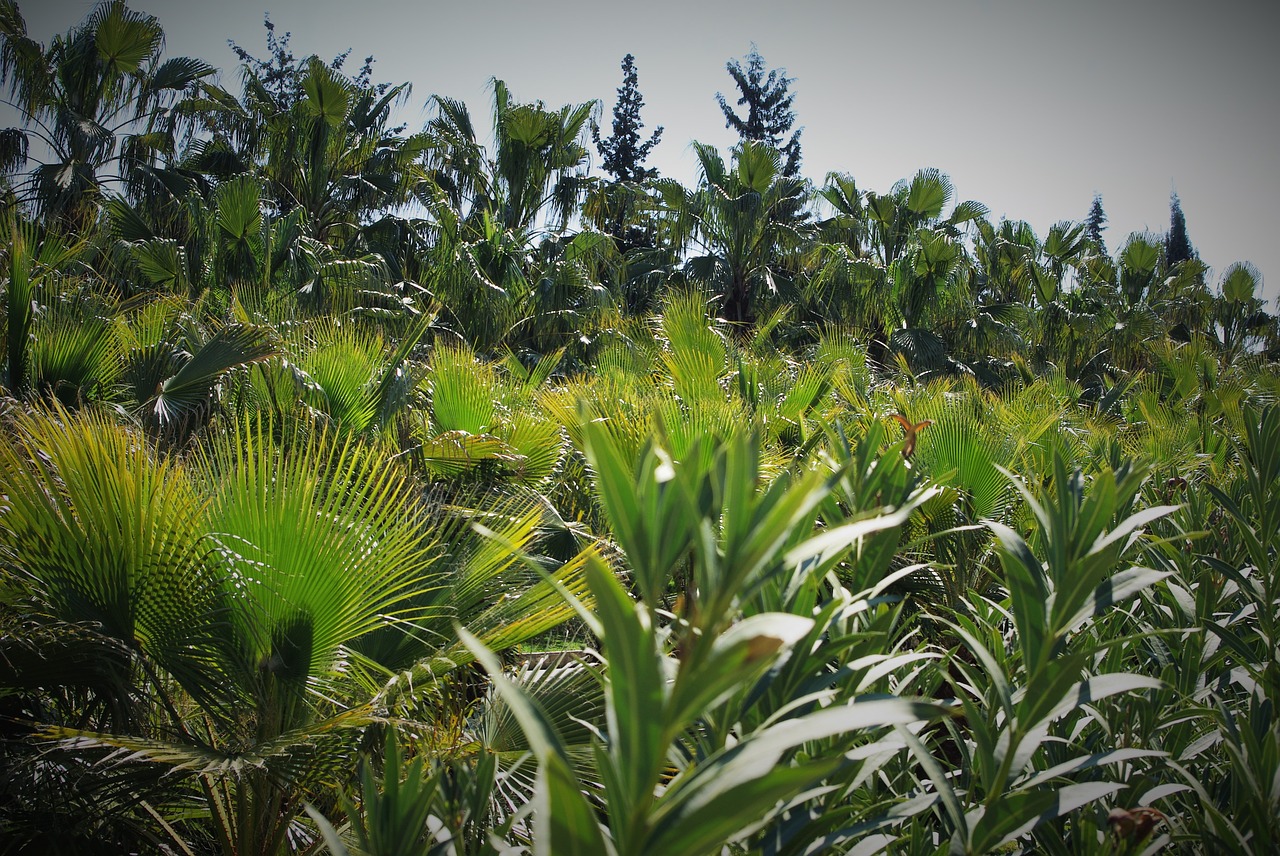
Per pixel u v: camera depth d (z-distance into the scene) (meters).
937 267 18.33
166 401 4.75
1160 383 13.66
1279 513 1.96
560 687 2.78
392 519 2.77
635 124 33.38
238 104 15.26
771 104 35.19
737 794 0.64
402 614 2.99
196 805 2.74
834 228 19.48
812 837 1.05
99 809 2.44
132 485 2.35
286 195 15.38
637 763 0.65
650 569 0.70
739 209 17.27
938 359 16.84
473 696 3.41
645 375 8.59
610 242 16.34
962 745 1.54
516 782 2.44
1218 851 1.44
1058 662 1.11
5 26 11.80
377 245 14.23
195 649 2.54
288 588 2.51
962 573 4.69
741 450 0.73
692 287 15.70
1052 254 23.73
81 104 12.52
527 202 16.89
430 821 1.21
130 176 12.60
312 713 2.64
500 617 2.97
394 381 5.61
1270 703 1.74
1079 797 1.15
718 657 0.61
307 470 2.63
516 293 13.96
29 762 2.22
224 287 11.10
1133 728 1.79
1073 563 1.12
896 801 1.41
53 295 5.06
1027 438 5.79
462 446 4.97
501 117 16.47
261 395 5.19
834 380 7.16
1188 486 2.75
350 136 15.66
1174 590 1.99
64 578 2.40
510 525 3.31
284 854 2.51
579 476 5.53
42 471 2.38
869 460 1.37
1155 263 24.41
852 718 0.76
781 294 17.11
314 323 6.55
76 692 2.66
